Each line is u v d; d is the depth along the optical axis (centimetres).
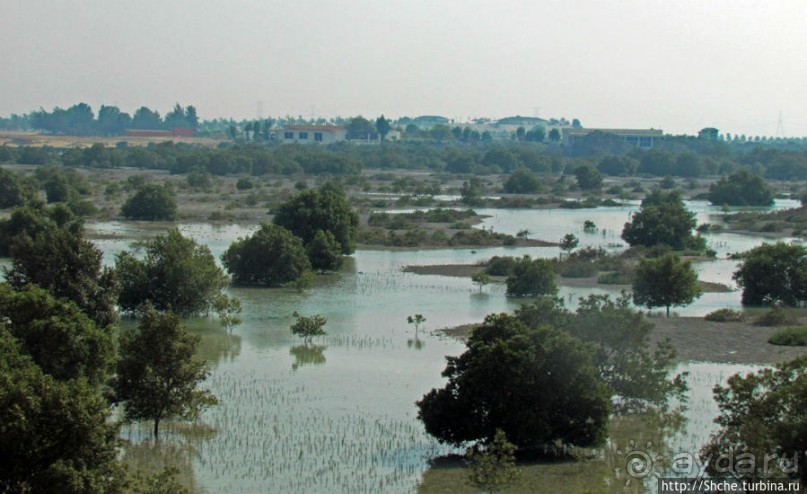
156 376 4931
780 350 7056
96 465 3850
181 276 8262
